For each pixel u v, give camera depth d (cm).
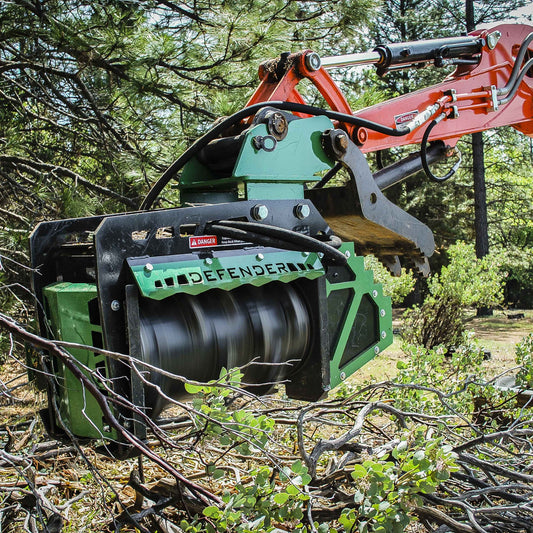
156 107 718
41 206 715
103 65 670
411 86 2439
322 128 364
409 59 441
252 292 329
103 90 736
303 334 338
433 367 513
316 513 281
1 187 743
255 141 332
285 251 325
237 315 314
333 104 401
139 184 741
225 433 265
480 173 2334
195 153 351
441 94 455
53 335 294
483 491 298
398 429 425
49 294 295
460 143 2553
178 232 295
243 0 732
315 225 353
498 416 498
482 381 452
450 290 1137
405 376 454
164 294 273
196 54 691
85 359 281
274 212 335
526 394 514
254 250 316
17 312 589
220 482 358
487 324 1844
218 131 346
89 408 281
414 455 251
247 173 329
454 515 314
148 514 310
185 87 689
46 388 307
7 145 702
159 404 290
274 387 379
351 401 398
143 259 279
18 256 629
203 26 727
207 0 735
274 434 420
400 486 251
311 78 389
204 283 288
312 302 341
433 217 2541
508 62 495
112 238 273
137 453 276
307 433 448
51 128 794
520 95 519
